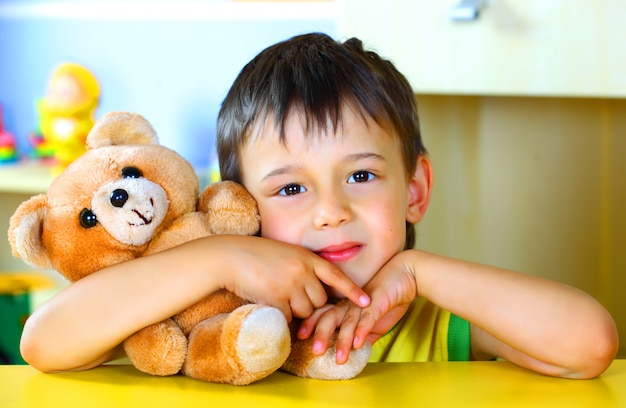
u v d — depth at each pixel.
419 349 0.94
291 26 1.79
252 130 0.85
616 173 1.39
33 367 0.69
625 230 1.40
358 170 0.84
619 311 1.42
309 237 0.82
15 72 1.98
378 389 0.60
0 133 1.87
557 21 1.07
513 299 0.72
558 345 0.68
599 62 1.06
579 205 1.41
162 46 1.88
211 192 0.77
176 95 1.88
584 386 0.62
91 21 1.91
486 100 1.40
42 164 1.79
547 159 1.40
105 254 0.69
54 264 0.70
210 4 1.82
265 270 0.71
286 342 0.62
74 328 0.67
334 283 0.74
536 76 1.08
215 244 0.72
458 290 0.75
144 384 0.63
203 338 0.65
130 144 0.75
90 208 0.68
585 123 1.38
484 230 1.43
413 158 0.96
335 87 0.85
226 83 1.85
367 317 0.73
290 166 0.83
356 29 1.13
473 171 1.42
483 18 1.09
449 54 1.11
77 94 1.65
